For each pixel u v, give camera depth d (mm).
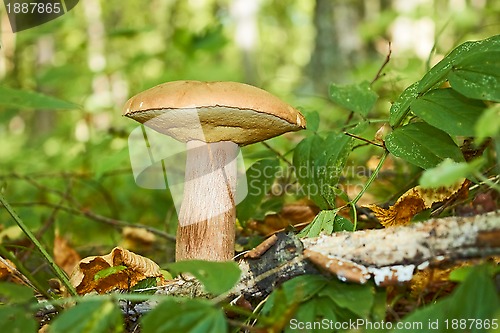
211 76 1259
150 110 340
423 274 303
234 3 2291
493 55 300
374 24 1022
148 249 542
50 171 863
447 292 305
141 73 1153
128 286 333
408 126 337
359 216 442
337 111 757
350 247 286
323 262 286
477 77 299
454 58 323
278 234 304
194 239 366
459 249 271
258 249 304
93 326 240
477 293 242
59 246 499
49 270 466
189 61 1082
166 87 343
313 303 277
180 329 238
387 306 295
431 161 324
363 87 428
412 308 304
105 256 340
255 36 2582
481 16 945
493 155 406
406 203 356
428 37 963
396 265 279
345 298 273
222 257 365
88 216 555
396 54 987
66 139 1161
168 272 368
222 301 310
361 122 390
